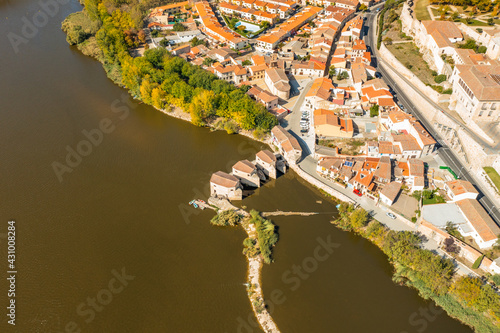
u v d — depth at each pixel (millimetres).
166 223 149375
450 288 119625
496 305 111000
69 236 144375
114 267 133500
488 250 127500
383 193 149625
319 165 166625
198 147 188375
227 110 198875
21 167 174375
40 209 155250
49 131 196000
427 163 166125
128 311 120188
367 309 119625
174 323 116812
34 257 136750
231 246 140625
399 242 130000
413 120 179625
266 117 190125
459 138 172375
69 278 130125
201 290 125812
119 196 161000
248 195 160750
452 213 140750
